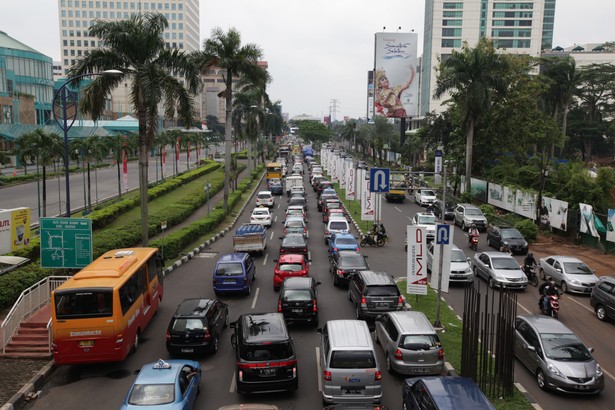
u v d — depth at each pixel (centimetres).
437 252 2062
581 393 1471
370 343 1388
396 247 3625
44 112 10944
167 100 2922
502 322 1418
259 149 11075
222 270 2377
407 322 1625
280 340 1417
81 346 1577
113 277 1694
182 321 1706
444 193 2209
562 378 1465
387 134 10925
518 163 6088
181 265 3077
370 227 4272
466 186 5491
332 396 1338
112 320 1588
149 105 2839
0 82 9700
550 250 3600
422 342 1537
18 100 9300
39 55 10925
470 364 1432
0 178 5953
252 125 7306
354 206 5459
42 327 1822
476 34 13412
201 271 2933
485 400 1128
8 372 1609
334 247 2920
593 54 15450
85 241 2184
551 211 4116
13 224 2594
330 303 2334
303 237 3250
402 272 2906
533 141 6347
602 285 2223
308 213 5100
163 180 6241
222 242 3809
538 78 5941
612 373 1662
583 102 9656
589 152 8756
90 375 1620
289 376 1405
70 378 1602
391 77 11775
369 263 3133
